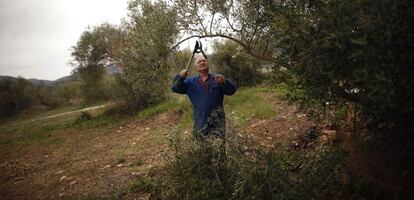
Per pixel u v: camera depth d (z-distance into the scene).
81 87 30.12
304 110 4.28
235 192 3.58
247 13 4.94
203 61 4.88
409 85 3.05
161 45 5.32
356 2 3.10
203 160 4.18
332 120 5.30
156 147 8.85
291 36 3.57
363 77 3.11
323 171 3.96
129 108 16.52
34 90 42.84
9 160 11.30
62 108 35.72
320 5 3.56
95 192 6.21
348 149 4.33
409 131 3.62
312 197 3.63
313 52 3.47
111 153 9.46
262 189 3.60
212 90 4.81
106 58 28.67
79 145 11.97
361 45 3.13
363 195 3.79
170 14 5.31
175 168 4.36
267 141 6.55
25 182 8.12
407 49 3.05
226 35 5.31
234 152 4.06
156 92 5.63
